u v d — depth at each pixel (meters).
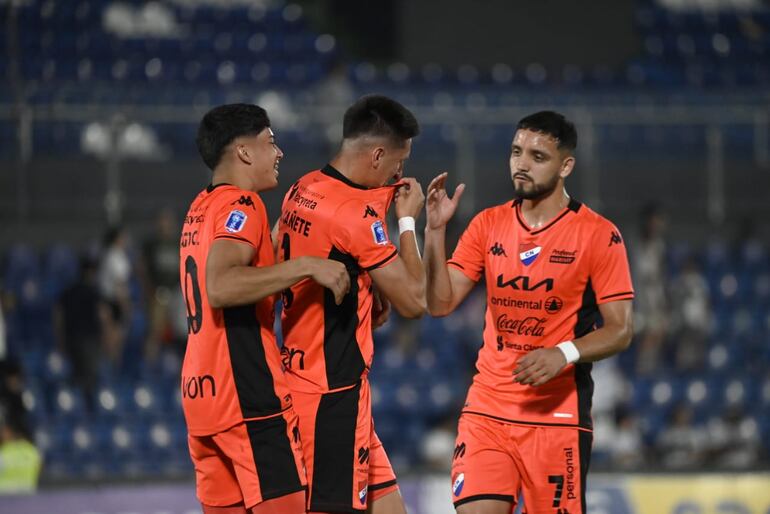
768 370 51.97
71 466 43.97
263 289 16.45
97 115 55.62
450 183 57.75
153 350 47.44
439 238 19.58
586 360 18.56
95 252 50.94
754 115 61.38
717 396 50.50
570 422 19.30
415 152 60.94
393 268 17.58
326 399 17.94
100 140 56.34
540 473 19.25
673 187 59.94
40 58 66.31
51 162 55.09
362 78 69.25
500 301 19.64
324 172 18.38
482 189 57.94
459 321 52.03
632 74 72.25
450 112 57.44
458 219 51.53
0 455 34.06
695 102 67.19
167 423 45.62
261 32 72.56
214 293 16.48
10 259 52.03
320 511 17.88
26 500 29.95
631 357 51.34
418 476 36.78
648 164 59.97
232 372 17.12
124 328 48.00
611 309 19.03
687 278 51.88
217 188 17.56
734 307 55.94
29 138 55.56
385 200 18.03
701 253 57.59
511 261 19.52
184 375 17.66
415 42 75.12
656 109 64.88
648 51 75.81
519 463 19.42
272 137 17.95
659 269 51.34
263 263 17.45
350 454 17.97
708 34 77.69
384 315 19.61
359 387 18.16
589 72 73.19
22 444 34.53
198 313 17.34
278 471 17.16
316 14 82.31
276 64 69.50
